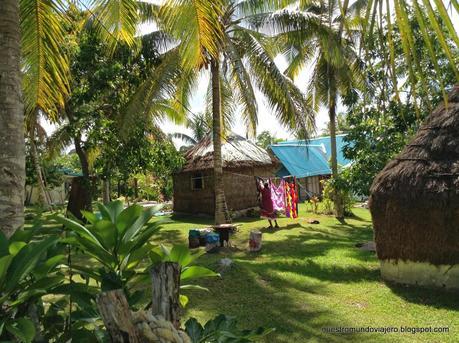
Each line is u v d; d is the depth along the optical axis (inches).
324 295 225.8
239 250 364.2
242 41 406.0
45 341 71.6
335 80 477.7
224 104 491.5
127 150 430.9
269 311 198.4
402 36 55.4
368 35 59.1
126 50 379.9
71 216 80.4
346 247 356.8
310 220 542.6
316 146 978.7
